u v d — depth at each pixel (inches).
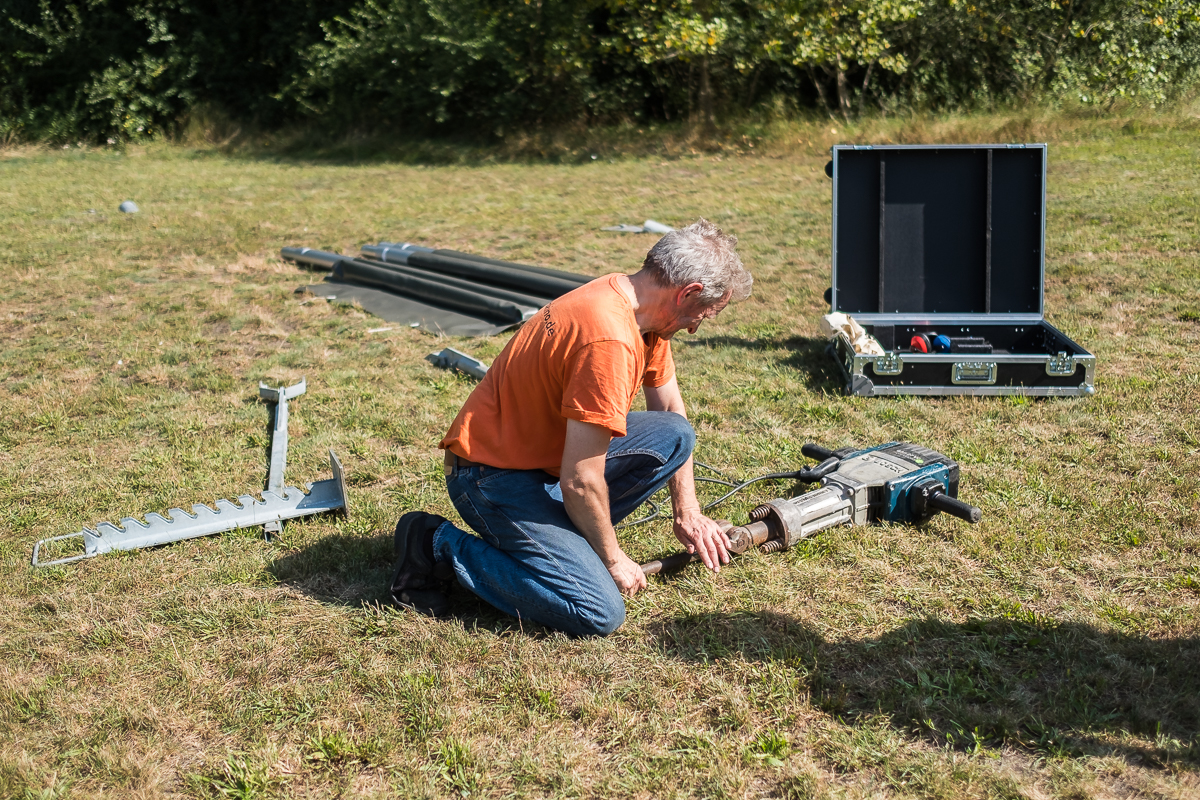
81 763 90.5
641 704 97.3
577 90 668.7
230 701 98.9
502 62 655.8
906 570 121.4
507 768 88.7
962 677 98.3
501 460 107.9
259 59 796.6
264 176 571.5
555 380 103.1
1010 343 204.1
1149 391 177.5
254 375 209.0
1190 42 603.8
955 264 206.8
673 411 121.4
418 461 161.5
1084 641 103.8
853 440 163.3
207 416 184.4
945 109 609.9
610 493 115.8
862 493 130.8
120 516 143.5
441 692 98.9
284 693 100.0
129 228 390.3
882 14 543.5
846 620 110.9
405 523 114.6
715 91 660.7
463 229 381.4
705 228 104.7
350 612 114.7
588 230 371.6
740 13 610.9
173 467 161.5
